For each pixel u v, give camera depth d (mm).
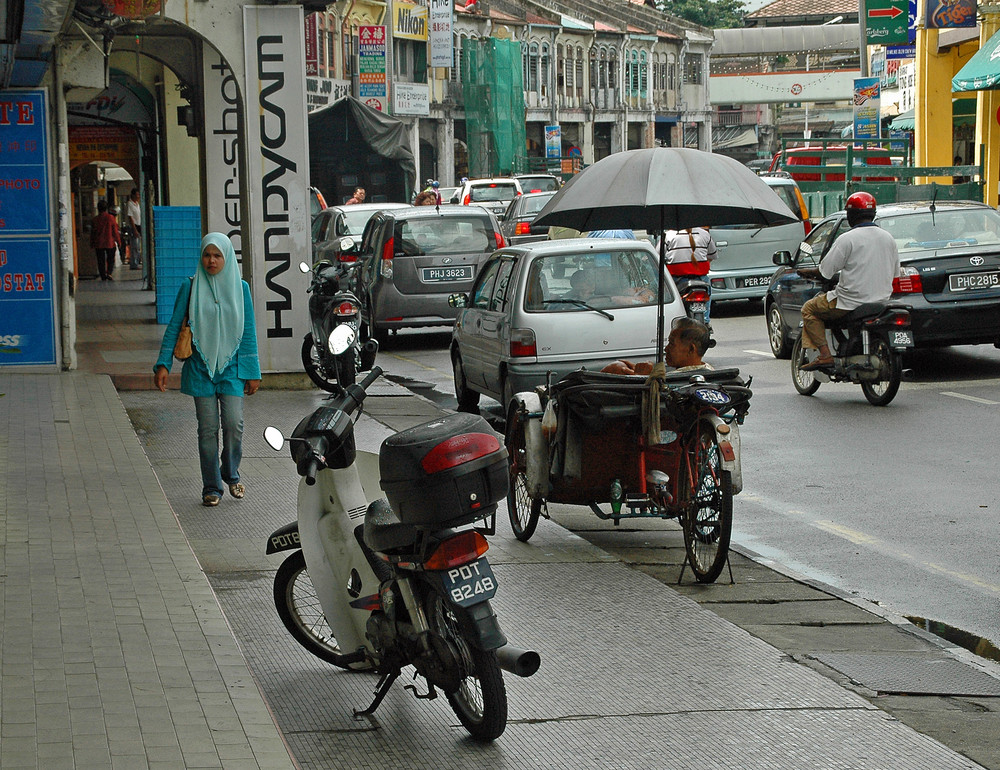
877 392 13680
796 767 4797
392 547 5020
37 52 12352
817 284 15633
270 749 4418
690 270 16984
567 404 7953
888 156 33219
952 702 5496
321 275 14898
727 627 6477
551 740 5078
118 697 4898
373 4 55938
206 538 8156
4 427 11117
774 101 93562
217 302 8914
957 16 31438
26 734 4527
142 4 13547
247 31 14703
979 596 7086
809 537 8375
